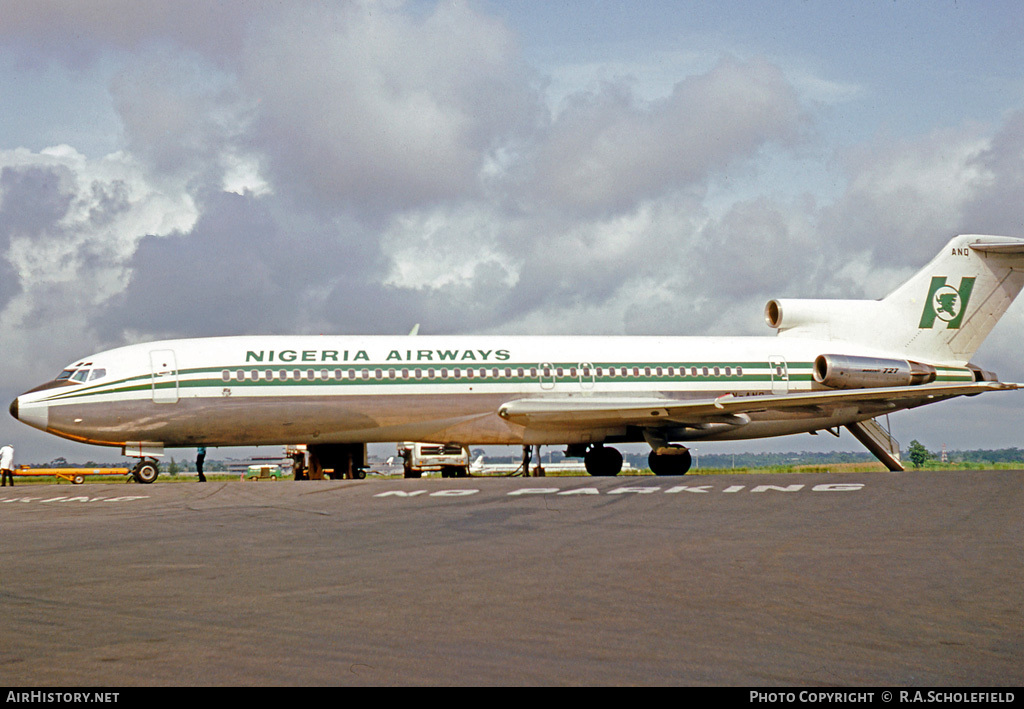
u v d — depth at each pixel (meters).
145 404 27.06
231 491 18.41
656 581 8.47
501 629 6.66
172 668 5.70
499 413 29.62
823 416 33.25
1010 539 10.87
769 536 11.24
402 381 28.92
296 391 28.03
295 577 8.80
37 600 7.79
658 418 30.02
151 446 27.80
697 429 32.03
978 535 11.17
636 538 11.22
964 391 29.95
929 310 34.44
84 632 6.63
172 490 19.19
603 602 7.57
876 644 6.23
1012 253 34.81
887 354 34.03
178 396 27.23
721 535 11.38
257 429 27.88
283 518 13.66
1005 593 7.86
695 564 9.37
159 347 27.84
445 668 5.69
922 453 87.88
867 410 33.53
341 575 8.89
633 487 17.22
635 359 31.33
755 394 32.19
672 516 13.18
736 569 9.06
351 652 6.05
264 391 27.81
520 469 38.00
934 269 34.50
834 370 31.98
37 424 26.56
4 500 17.92
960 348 34.69
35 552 10.66
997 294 34.94
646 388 31.11
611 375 30.86
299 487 19.17
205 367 27.58
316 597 7.84
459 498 15.97
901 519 12.54
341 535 11.77
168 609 7.40
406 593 7.99
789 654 5.99
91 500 17.52
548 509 14.20
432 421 29.14
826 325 33.78
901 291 34.53
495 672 5.61
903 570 8.95
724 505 14.24
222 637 6.46
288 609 7.36
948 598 7.67
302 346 28.62
